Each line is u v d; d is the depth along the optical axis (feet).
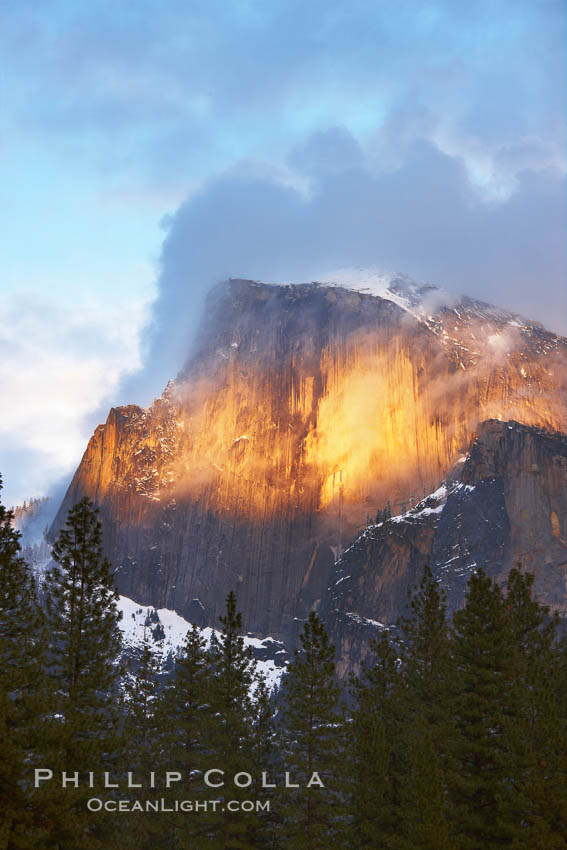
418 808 207.41
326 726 259.39
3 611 213.46
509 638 250.98
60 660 241.14
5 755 171.73
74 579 254.68
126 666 256.32
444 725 235.40
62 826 176.35
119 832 215.31
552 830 203.72
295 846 243.81
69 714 202.49
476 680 245.04
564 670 259.19
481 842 213.05
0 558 216.13
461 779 222.07
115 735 212.02
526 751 217.15
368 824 230.48
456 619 257.34
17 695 194.18
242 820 258.78
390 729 256.52
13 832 168.66
